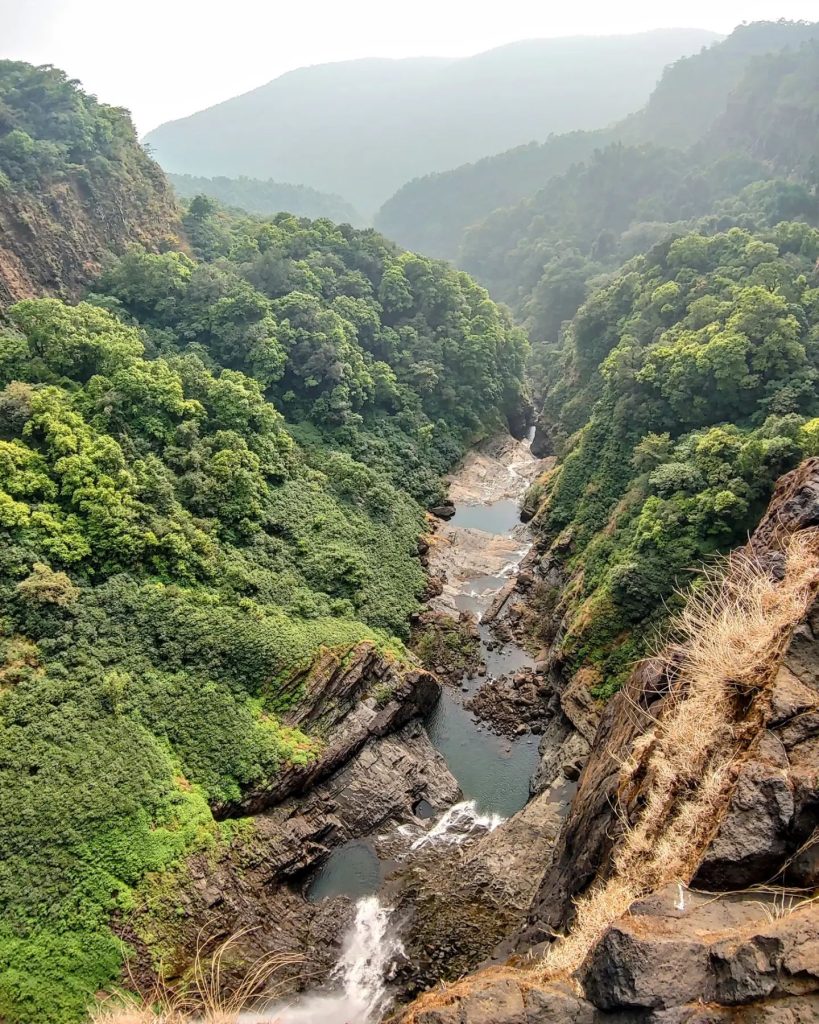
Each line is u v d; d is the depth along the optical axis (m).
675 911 6.80
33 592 28.30
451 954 23.89
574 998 6.28
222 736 28.25
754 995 5.40
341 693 31.66
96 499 32.25
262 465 42.59
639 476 42.06
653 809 10.03
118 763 25.62
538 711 35.78
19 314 39.28
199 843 25.06
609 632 33.59
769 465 31.61
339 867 27.89
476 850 27.77
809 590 9.26
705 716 9.73
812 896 6.54
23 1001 20.25
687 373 42.50
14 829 22.94
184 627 30.80
